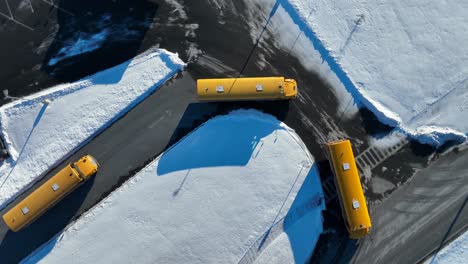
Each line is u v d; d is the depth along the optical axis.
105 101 32.53
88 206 32.25
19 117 32.50
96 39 32.78
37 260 31.66
